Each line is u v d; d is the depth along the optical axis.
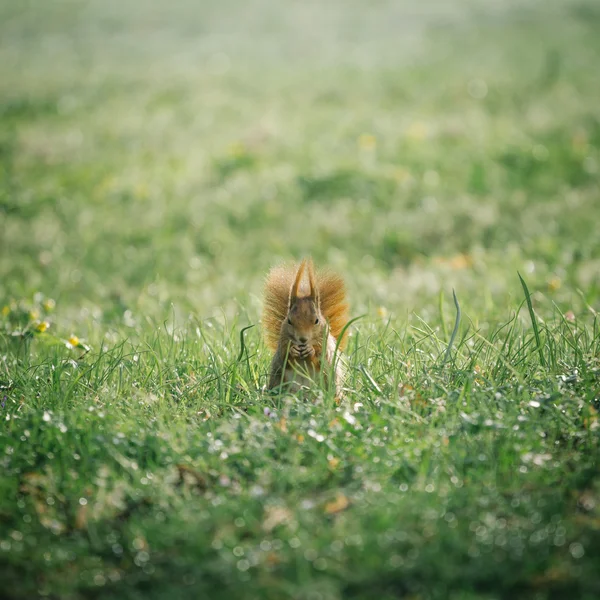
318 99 32.75
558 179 20.80
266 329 8.43
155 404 7.91
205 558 5.38
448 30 45.84
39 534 5.88
